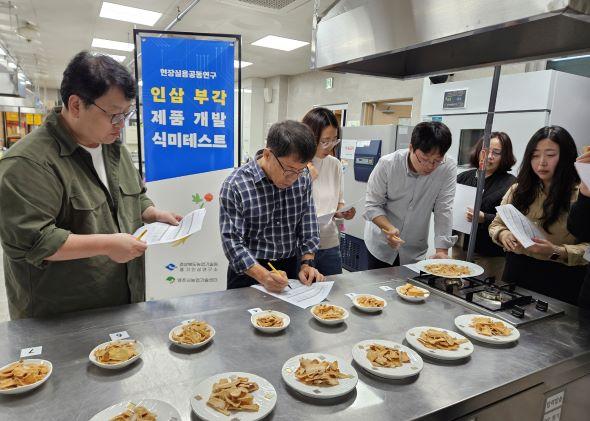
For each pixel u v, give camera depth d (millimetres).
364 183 3684
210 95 2215
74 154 1127
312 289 1384
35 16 4543
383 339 1061
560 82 2457
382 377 866
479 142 2316
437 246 1888
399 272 1652
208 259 2375
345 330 1104
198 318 1130
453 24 909
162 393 786
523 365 954
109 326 1053
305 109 7543
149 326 1063
